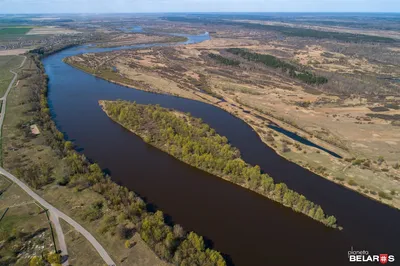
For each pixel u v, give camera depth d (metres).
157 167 96.56
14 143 103.50
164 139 111.62
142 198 81.06
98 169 87.56
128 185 86.62
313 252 65.75
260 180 85.62
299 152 107.88
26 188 79.94
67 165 90.56
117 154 103.81
